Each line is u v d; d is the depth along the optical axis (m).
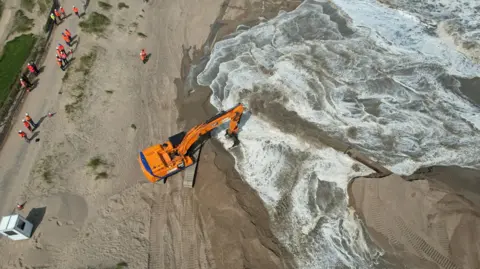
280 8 32.28
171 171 20.94
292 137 23.08
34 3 32.50
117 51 29.12
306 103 24.75
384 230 18.77
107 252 18.61
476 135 22.53
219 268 18.06
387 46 28.19
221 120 20.52
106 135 23.81
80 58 28.19
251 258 18.27
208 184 21.09
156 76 27.53
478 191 19.95
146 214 20.14
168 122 24.66
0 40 30.36
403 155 21.84
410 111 24.02
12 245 18.89
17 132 23.94
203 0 33.25
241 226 19.30
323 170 21.42
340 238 18.86
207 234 19.31
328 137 22.92
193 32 30.75
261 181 21.39
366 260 18.06
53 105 25.41
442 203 19.20
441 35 28.95
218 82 26.83
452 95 24.88
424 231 18.47
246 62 27.84
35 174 21.67
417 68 26.48
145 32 30.78
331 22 30.45
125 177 21.73
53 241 19.00
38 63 28.12
